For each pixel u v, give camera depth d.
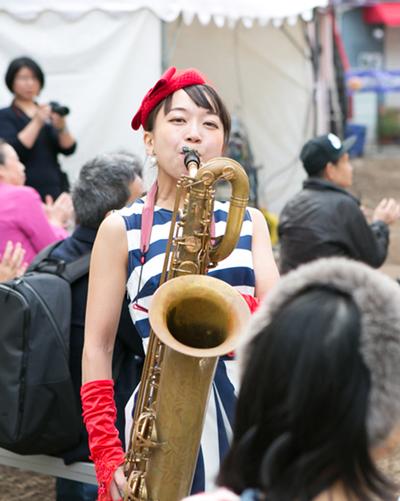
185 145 1.51
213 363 1.32
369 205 10.05
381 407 0.69
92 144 5.05
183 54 7.34
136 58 5.03
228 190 7.30
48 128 4.29
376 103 19.20
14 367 1.94
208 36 7.25
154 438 1.37
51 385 1.95
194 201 1.40
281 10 5.72
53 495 2.84
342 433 0.69
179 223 1.42
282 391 0.71
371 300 0.70
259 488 0.75
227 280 1.50
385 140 19.23
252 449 0.75
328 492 0.71
